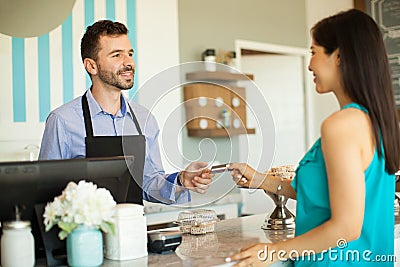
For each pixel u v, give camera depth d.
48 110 4.32
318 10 6.62
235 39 5.71
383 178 1.82
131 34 4.75
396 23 6.13
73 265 1.70
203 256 1.85
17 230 1.66
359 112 1.74
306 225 1.85
